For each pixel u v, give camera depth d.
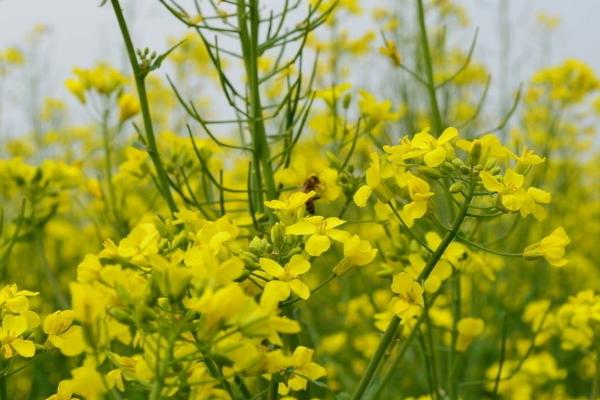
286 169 0.68
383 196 0.58
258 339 0.53
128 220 0.83
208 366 0.55
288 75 0.68
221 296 0.48
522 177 0.56
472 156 0.57
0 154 1.64
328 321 1.11
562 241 0.57
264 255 0.56
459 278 0.71
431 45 1.41
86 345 0.49
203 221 0.58
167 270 0.50
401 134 1.10
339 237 0.56
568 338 0.74
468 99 1.57
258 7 0.68
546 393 1.01
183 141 0.76
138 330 0.51
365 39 1.20
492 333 0.94
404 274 0.57
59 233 1.18
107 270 0.51
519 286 1.04
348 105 0.76
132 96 0.88
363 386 0.59
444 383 0.76
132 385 0.53
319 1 0.67
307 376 0.56
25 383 0.94
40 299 1.09
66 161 1.70
